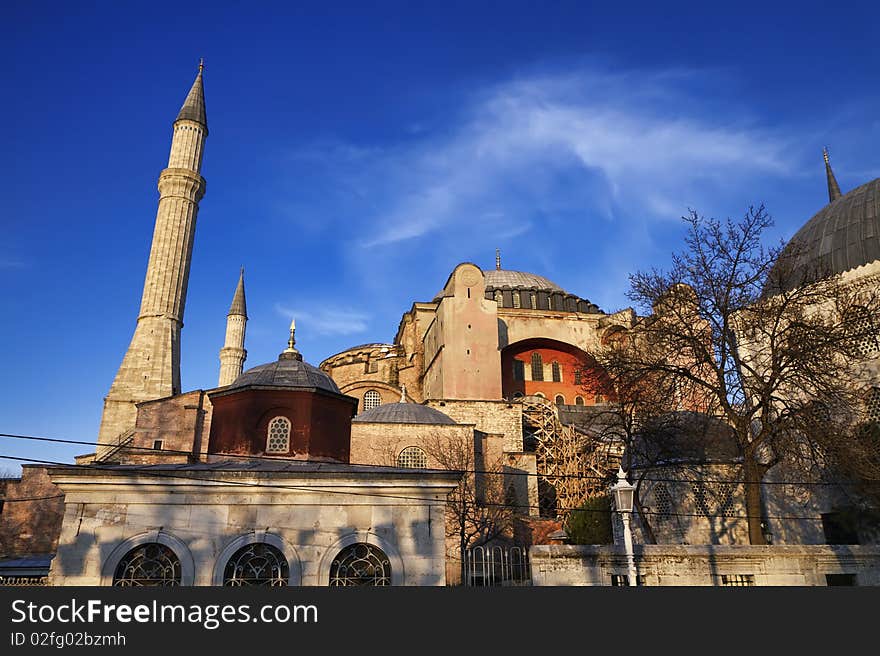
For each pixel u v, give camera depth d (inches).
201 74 2623.0
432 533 754.2
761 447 1236.5
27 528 1485.0
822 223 1380.4
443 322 2101.4
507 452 1791.3
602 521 1478.8
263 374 1045.2
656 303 1175.6
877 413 1141.1
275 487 749.9
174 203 2358.5
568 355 2397.9
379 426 1662.2
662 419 1230.3
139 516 729.0
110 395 2089.1
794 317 1135.0
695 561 824.3
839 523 1146.7
